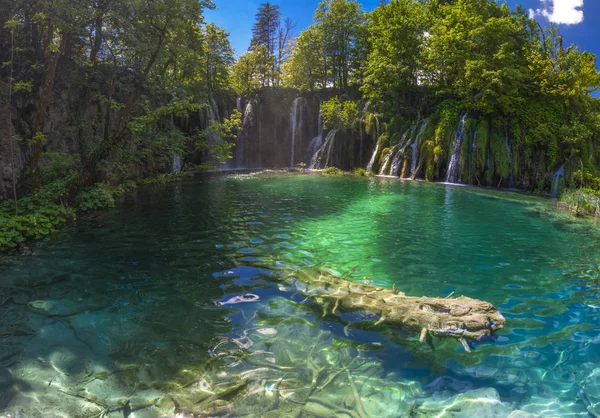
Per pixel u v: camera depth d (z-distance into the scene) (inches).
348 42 1676.9
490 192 856.9
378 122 1248.8
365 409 150.3
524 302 256.4
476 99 1091.3
